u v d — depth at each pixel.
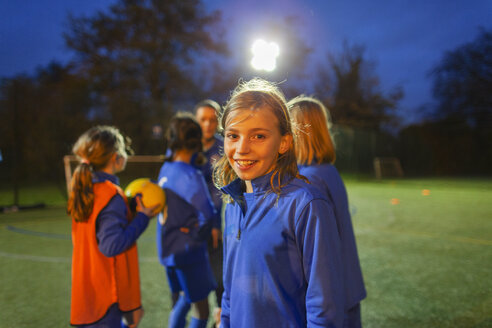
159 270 4.26
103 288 1.79
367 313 3.04
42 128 13.85
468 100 28.48
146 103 17.06
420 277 4.00
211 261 2.67
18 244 5.70
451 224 7.34
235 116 1.16
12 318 2.98
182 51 26.86
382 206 10.17
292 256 1.17
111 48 25.38
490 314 3.00
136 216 1.92
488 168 25.70
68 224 7.50
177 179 2.26
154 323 2.85
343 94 33.28
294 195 1.17
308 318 1.12
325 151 1.93
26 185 13.41
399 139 24.92
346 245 1.85
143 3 26.42
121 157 1.99
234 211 1.32
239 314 1.22
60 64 24.72
